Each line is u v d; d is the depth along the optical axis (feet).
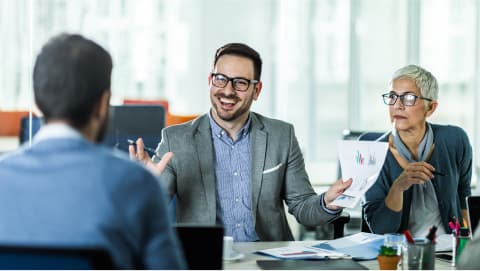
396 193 8.68
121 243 3.94
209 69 21.11
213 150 8.84
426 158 9.17
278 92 21.65
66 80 4.16
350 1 21.80
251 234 8.66
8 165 4.10
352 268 6.66
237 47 8.70
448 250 7.47
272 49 21.59
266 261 6.89
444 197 9.04
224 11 21.16
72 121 4.21
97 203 3.92
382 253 6.59
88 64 4.22
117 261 3.91
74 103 4.17
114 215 3.92
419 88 9.03
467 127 22.25
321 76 21.85
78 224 3.89
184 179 8.70
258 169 8.79
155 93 20.70
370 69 22.15
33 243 3.81
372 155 7.12
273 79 21.66
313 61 21.76
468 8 22.24
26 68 18.52
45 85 4.17
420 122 9.12
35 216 3.93
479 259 5.57
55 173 4.00
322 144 21.99
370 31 22.07
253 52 8.73
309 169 17.99
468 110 22.26
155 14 20.56
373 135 9.98
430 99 9.09
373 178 7.12
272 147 8.92
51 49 4.23
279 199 9.02
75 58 4.20
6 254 3.73
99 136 4.44
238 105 8.61
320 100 21.89
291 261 6.91
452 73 22.25
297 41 21.65
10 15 18.63
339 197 7.32
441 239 7.75
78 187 3.95
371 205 9.03
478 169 18.60
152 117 10.30
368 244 7.65
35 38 18.89
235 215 8.68
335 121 22.04
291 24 21.57
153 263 4.07
